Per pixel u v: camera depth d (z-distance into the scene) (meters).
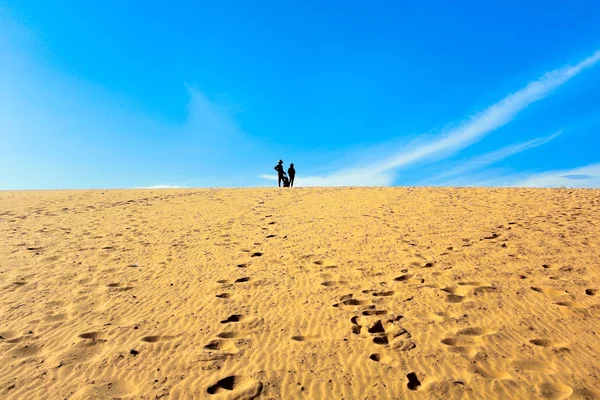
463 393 3.85
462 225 10.91
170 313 6.01
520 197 15.05
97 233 11.77
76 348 4.92
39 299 6.64
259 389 3.99
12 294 6.88
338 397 3.86
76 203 17.73
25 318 5.87
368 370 4.31
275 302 6.34
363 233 10.66
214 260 8.80
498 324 5.26
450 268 7.54
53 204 17.53
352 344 4.89
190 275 7.81
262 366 4.44
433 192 17.45
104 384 4.14
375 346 4.83
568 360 4.34
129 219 13.98
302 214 14.00
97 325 5.61
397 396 3.85
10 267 8.44
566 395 3.75
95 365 4.51
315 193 19.02
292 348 4.84
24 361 4.62
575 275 6.84
